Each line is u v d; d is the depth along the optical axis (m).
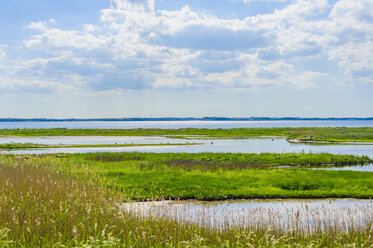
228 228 12.16
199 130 147.38
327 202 20.72
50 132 130.00
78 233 10.79
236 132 129.75
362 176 28.88
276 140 90.19
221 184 24.94
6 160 30.36
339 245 10.91
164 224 12.41
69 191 16.44
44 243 10.48
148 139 94.31
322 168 37.06
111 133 124.75
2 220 11.80
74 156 43.41
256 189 23.45
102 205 14.26
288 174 29.66
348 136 97.31
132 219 12.61
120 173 28.98
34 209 12.97
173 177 27.36
